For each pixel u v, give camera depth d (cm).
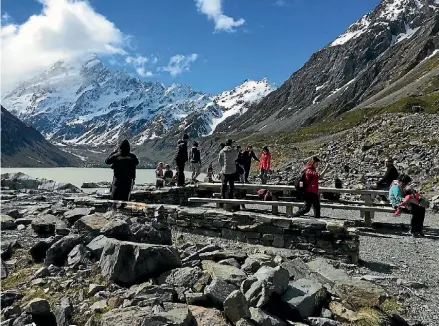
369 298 885
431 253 1382
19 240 1351
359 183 3080
